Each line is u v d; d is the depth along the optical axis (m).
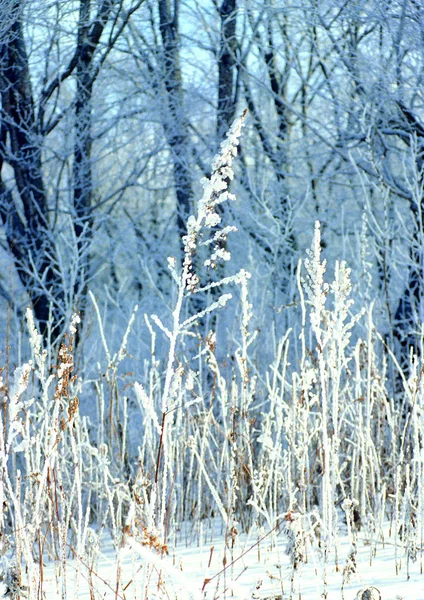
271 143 9.27
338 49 7.83
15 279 8.81
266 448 3.77
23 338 7.14
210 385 5.80
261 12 8.98
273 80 9.43
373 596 2.66
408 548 3.08
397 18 6.69
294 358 6.65
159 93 9.23
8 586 2.60
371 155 6.74
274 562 3.25
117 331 8.52
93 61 9.07
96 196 10.12
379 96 7.37
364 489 3.59
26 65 8.10
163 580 2.55
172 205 11.55
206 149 9.23
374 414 4.22
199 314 2.37
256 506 3.19
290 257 8.43
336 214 8.89
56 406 2.59
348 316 6.45
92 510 4.19
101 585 2.99
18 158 8.23
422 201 6.96
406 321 6.04
